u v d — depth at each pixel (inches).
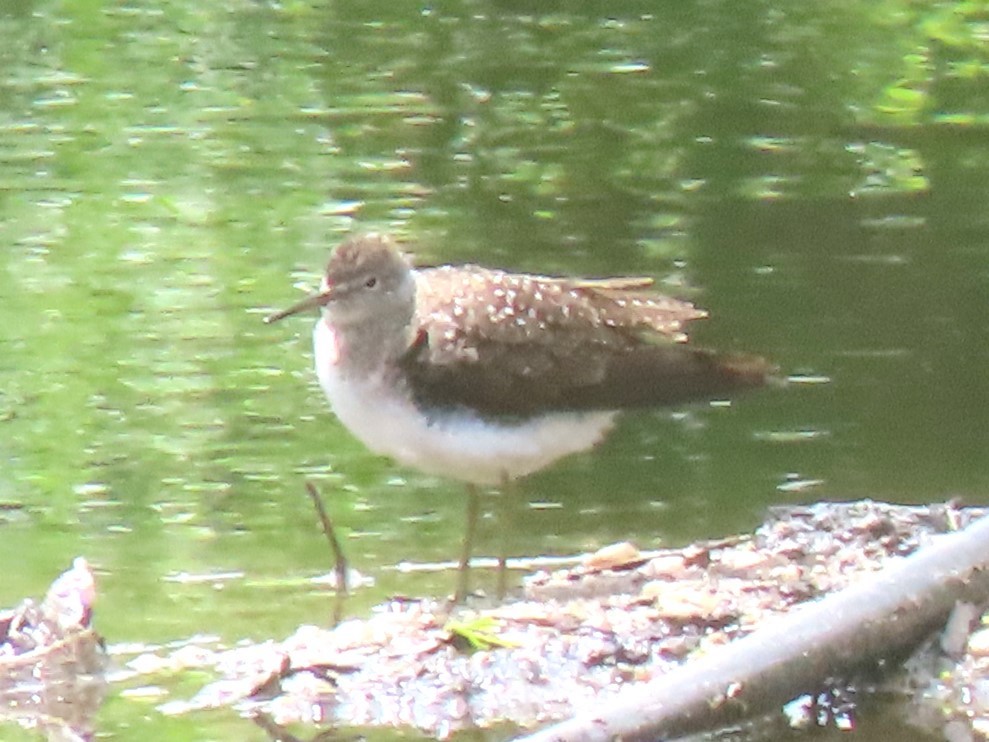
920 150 748.0
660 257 643.5
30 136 736.3
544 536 463.5
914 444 515.5
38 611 393.4
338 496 482.3
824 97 804.0
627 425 536.4
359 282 414.0
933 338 582.9
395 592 427.2
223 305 593.3
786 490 489.4
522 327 421.7
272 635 401.1
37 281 608.7
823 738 354.6
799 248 650.8
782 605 404.2
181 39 853.2
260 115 769.6
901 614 363.6
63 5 887.1
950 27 869.8
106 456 501.4
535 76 823.7
